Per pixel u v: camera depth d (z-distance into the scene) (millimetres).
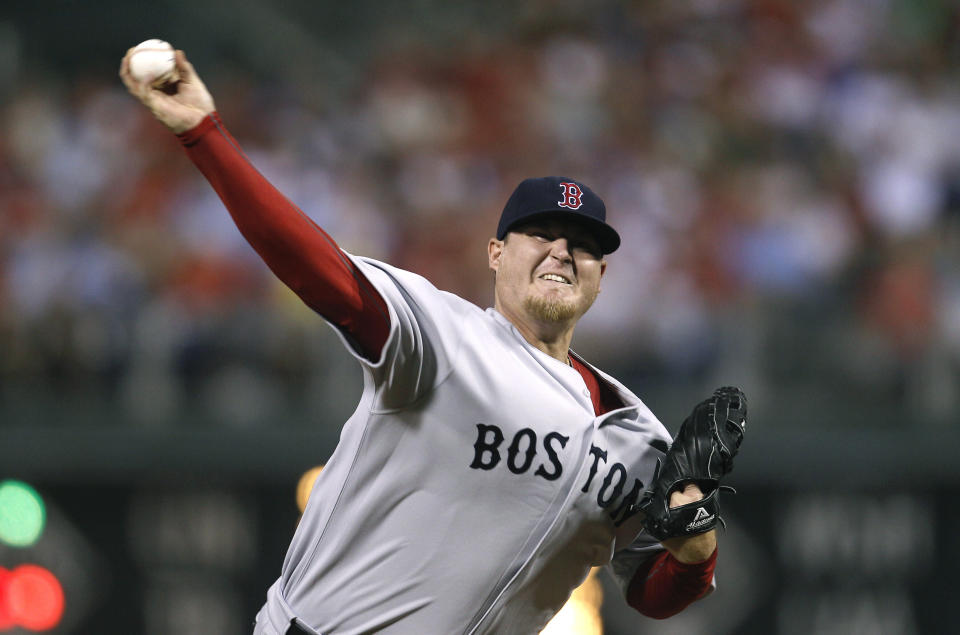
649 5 40250
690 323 27297
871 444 23891
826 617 23641
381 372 9422
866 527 23875
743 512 23969
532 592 10469
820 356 26656
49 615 23438
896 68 37812
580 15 40375
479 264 31906
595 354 27781
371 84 38875
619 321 28047
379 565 9891
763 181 33719
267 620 10414
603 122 37531
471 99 37844
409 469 9742
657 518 10312
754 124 36812
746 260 30844
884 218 33125
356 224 32344
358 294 9156
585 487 10141
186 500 23906
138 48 8797
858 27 39219
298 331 26828
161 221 30656
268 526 23859
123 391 26859
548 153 36219
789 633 23641
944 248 29781
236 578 23734
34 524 23656
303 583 10188
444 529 9805
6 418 25156
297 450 23969
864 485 23922
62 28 43438
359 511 9906
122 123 36156
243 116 38156
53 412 25719
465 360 9711
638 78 38812
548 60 39125
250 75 41812
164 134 35312
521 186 10492
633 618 23312
